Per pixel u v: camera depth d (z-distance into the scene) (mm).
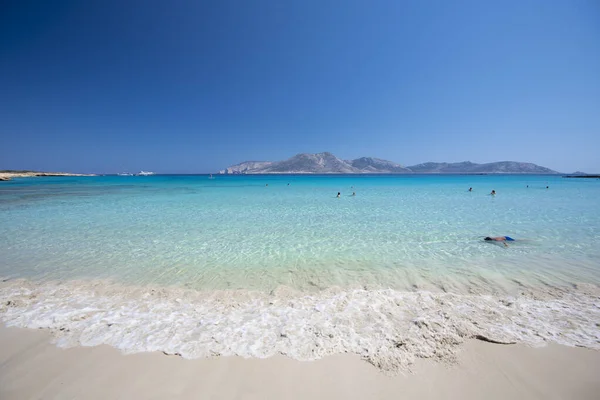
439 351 2936
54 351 2994
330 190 28891
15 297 4336
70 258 6441
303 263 6074
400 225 9961
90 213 13062
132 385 2551
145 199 19641
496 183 42219
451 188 31062
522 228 9180
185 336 3230
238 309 3928
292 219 11352
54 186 34938
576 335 3207
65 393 2475
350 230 9234
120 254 6738
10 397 2441
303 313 3768
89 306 4027
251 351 2959
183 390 2498
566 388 2496
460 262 6000
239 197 21219
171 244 7621
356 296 4316
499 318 3578
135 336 3240
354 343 3072
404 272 5480
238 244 7602
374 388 2512
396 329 3326
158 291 4633
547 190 26453
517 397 2418
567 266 5664
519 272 5379
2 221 10945
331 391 2486
